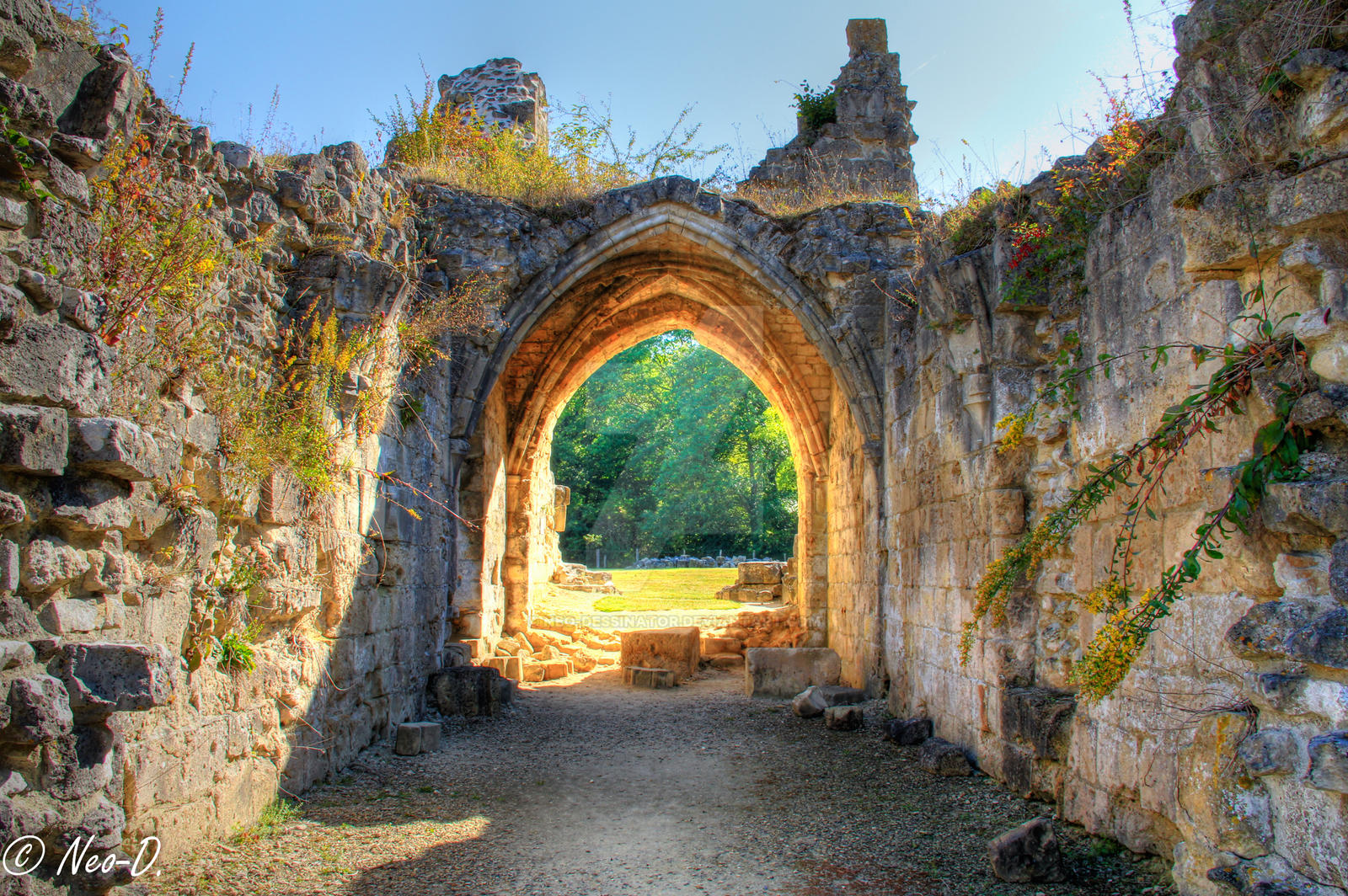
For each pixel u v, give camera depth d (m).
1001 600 5.37
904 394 8.31
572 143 11.01
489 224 9.05
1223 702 3.55
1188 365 3.90
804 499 12.93
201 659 4.22
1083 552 5.12
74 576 3.09
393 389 6.82
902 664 8.20
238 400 4.69
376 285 5.96
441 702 8.38
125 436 3.09
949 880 4.15
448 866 4.38
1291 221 2.91
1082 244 5.26
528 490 12.66
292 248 5.77
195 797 4.20
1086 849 4.41
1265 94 3.06
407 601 7.59
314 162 5.98
